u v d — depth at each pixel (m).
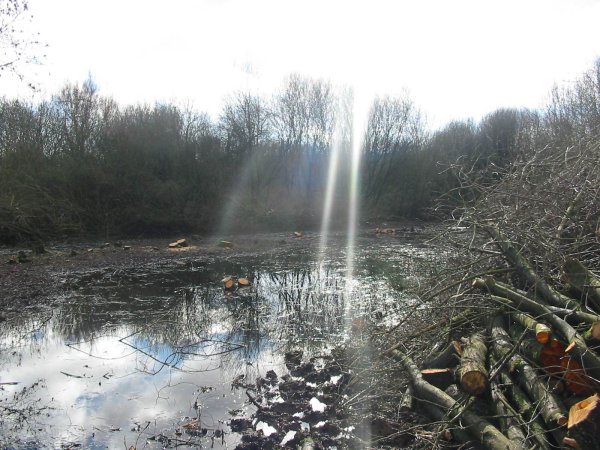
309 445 4.59
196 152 31.53
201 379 6.55
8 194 22.38
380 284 12.94
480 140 34.09
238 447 4.70
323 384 6.20
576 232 5.76
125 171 27.95
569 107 20.12
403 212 35.34
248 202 31.16
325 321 9.47
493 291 5.50
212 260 17.89
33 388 6.25
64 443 4.84
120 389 6.20
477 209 7.00
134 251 20.14
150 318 9.80
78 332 8.82
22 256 17.00
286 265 16.62
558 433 3.68
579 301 4.73
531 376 4.20
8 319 9.69
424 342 6.00
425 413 4.97
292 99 36.12
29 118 27.66
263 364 7.15
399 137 37.25
